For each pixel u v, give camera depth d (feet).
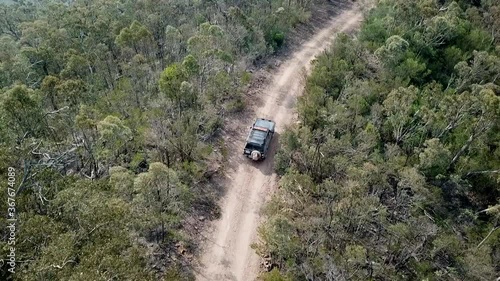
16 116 120.67
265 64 197.47
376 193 125.39
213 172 139.33
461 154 145.48
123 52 193.88
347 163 131.23
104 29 207.21
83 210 88.43
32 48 191.01
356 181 121.60
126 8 228.63
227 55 164.14
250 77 182.91
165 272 106.93
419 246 112.47
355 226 117.29
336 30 230.89
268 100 175.01
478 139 144.25
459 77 176.76
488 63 167.94
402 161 137.80
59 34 204.13
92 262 79.66
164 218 109.70
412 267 113.91
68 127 134.21
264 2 227.81
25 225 82.74
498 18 212.64
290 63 200.23
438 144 131.13
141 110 154.40
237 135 155.74
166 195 111.75
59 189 96.27
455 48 189.67
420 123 147.02
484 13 219.41
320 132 142.31
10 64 181.37
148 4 224.53
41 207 90.99
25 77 179.83
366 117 151.43
